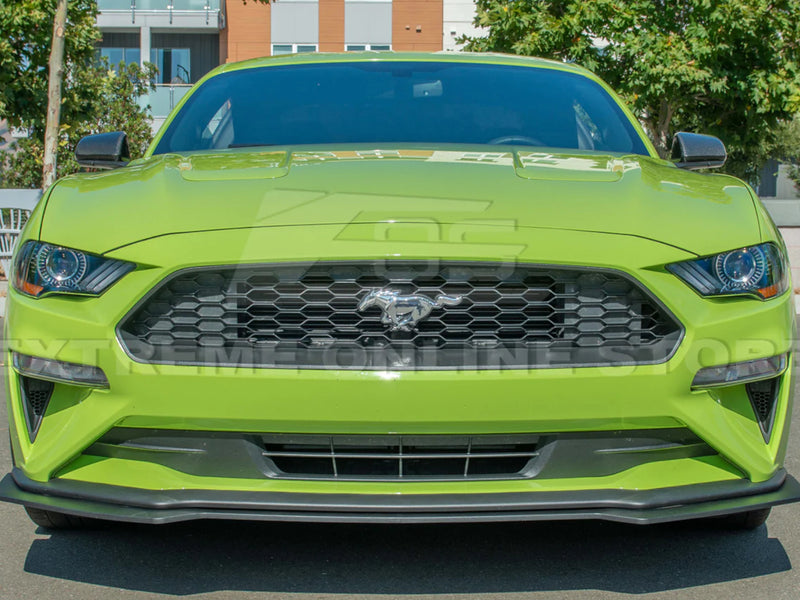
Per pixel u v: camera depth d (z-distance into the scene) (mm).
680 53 15586
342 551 2854
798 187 34625
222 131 3566
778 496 2467
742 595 2539
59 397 2490
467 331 2391
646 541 2947
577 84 3947
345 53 4117
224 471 2402
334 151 3137
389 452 2412
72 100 14461
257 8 30391
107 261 2451
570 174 2830
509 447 2430
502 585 2596
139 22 30500
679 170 3137
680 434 2432
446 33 29297
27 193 10875
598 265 2391
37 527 3107
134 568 2736
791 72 15750
